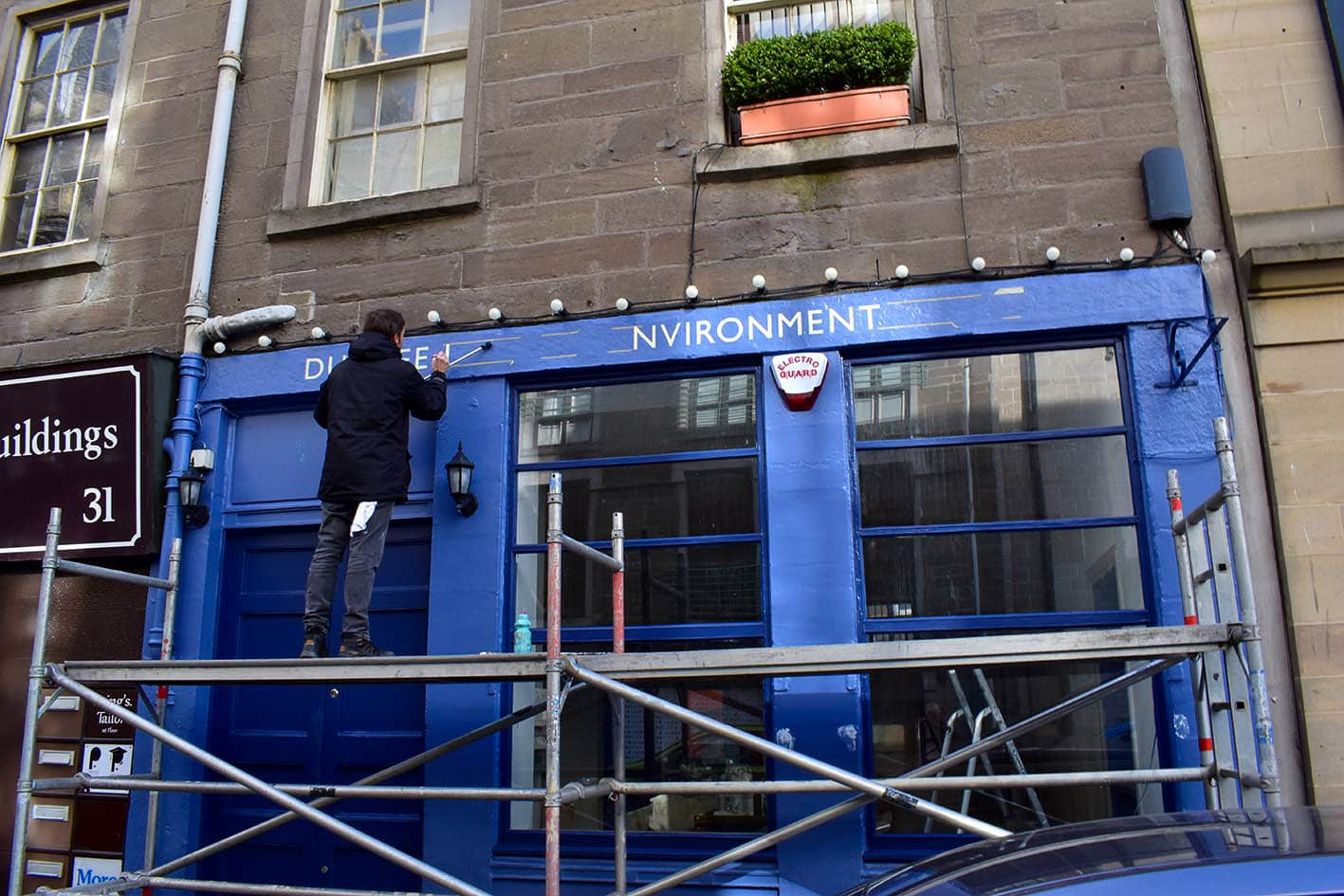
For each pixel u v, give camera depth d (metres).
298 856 5.79
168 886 4.59
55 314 7.03
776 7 6.40
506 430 5.95
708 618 5.52
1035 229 5.54
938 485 5.44
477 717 5.51
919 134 5.73
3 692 6.49
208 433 6.42
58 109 7.69
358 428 5.13
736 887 5.09
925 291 5.56
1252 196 5.36
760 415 5.68
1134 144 5.56
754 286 5.74
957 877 2.23
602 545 5.74
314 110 6.92
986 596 5.26
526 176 6.32
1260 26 5.59
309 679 4.50
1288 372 5.09
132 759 6.07
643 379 5.93
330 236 6.57
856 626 5.25
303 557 6.27
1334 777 4.62
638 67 6.30
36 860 6.16
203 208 6.76
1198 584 4.50
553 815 3.91
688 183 6.04
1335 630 4.77
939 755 5.11
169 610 6.08
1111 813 4.90
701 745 5.38
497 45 6.62
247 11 7.22
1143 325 5.30
